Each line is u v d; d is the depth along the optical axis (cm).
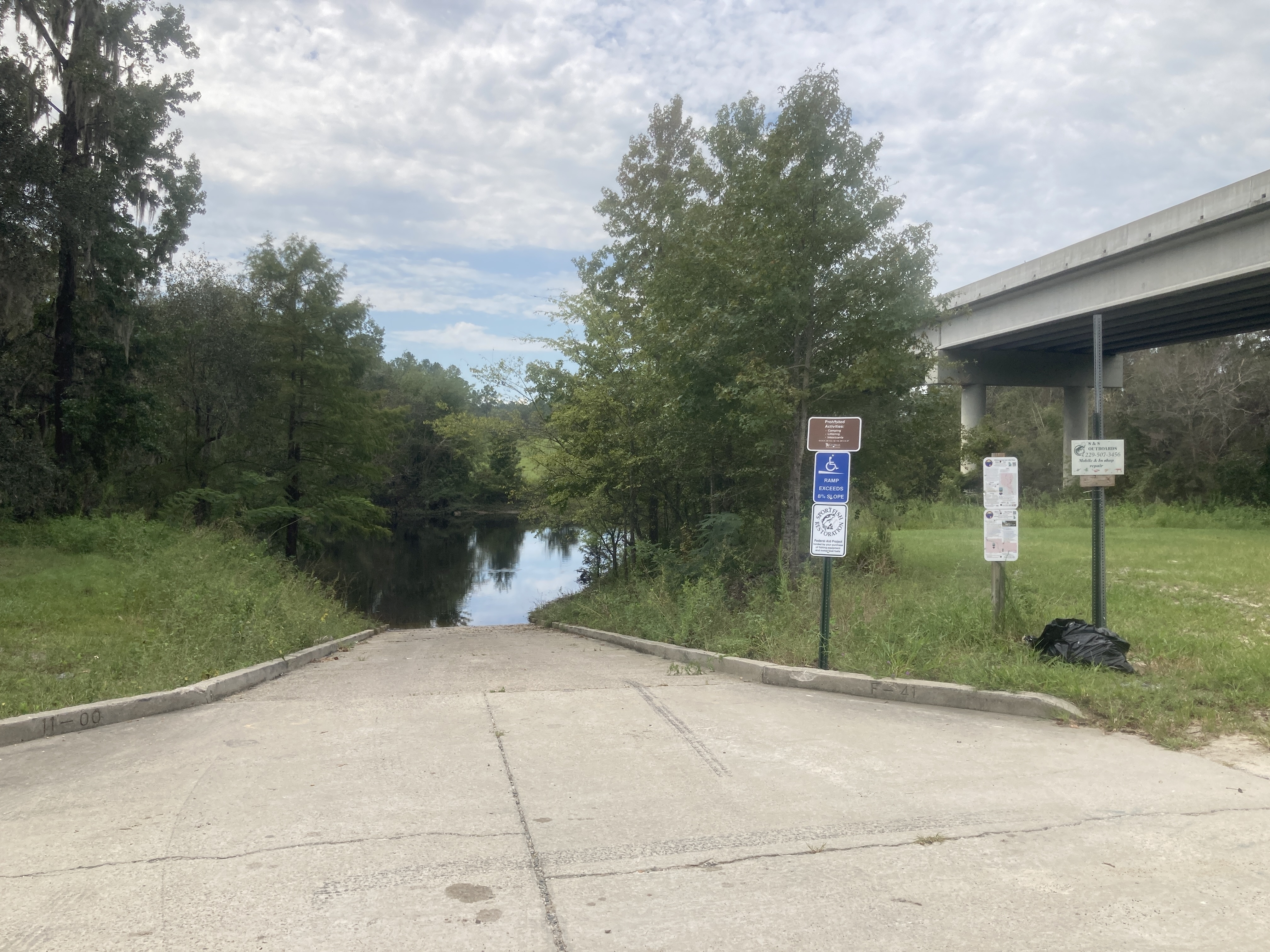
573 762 523
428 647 1442
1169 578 1398
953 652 793
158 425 2606
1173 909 318
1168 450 4362
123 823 420
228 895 336
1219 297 2747
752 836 397
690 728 608
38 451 2147
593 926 310
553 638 1628
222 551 1862
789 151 1303
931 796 452
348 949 293
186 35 2359
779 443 1470
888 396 1472
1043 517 3183
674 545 1955
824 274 1339
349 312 2959
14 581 1415
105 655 914
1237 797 445
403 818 425
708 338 1359
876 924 310
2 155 1928
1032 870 355
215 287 3225
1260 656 734
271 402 2870
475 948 294
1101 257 2888
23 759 554
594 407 1970
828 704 692
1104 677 685
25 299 2083
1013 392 5775
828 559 798
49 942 297
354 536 4794
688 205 1611
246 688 832
